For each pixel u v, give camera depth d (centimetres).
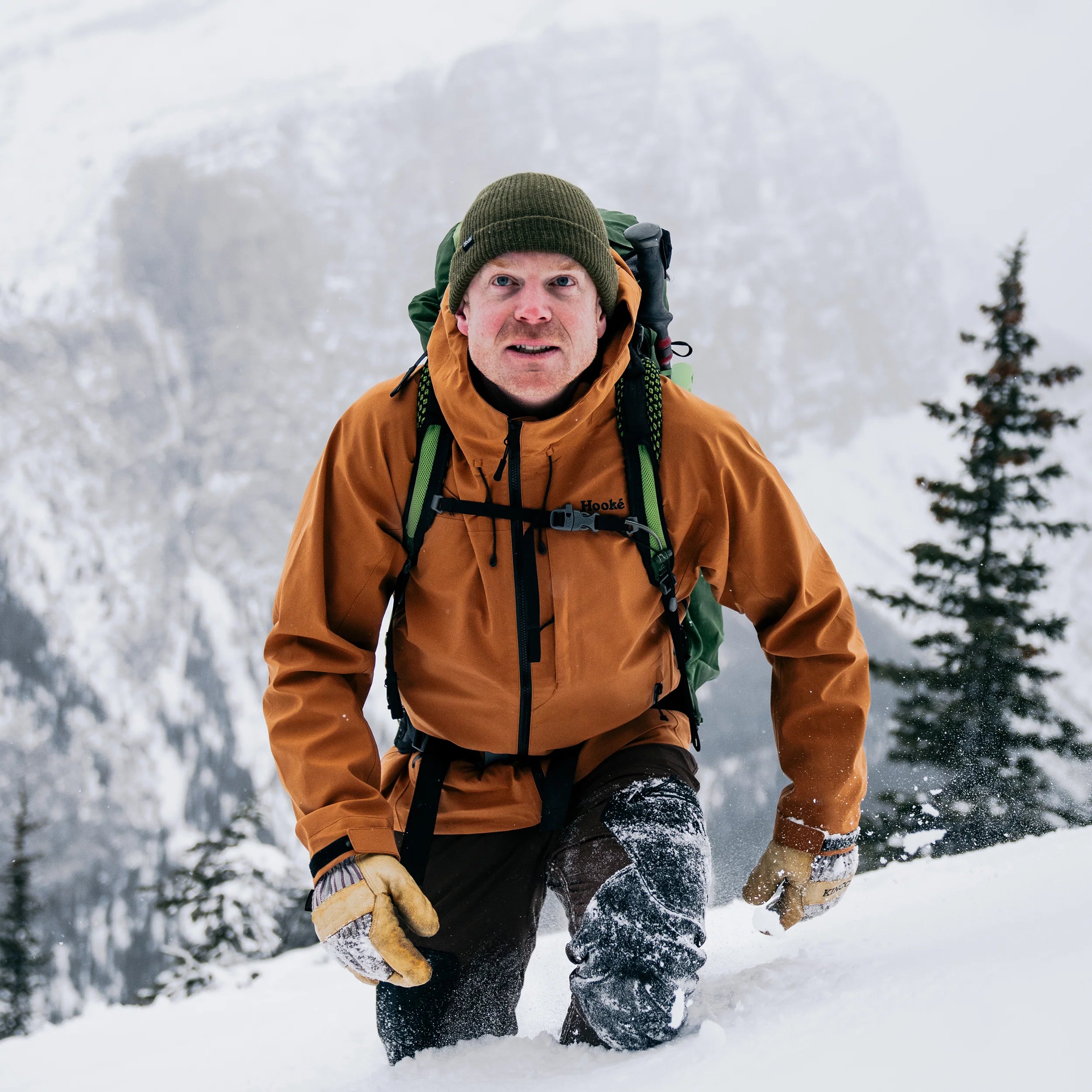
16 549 13250
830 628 215
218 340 17138
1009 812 749
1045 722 1216
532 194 186
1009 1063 96
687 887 189
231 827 1503
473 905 224
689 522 208
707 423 205
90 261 17212
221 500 15425
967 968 132
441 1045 231
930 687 1245
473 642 206
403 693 220
